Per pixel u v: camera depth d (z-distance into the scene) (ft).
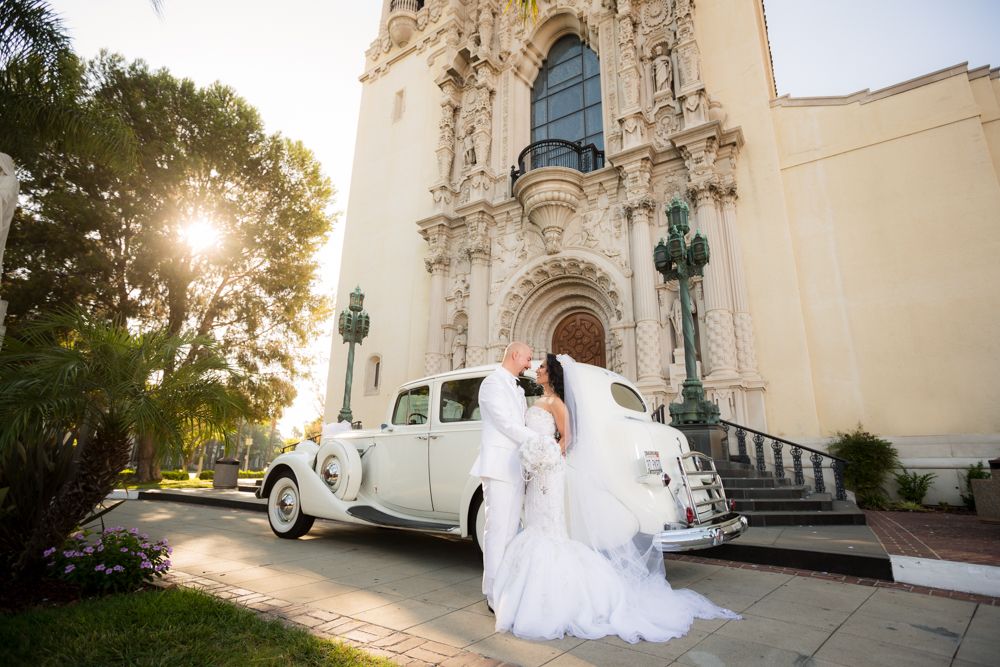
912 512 28.07
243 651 8.78
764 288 37.27
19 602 11.37
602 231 44.34
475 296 49.24
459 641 9.76
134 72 58.59
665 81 44.73
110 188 55.26
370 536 22.59
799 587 13.85
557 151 52.47
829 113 38.68
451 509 17.16
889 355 32.96
